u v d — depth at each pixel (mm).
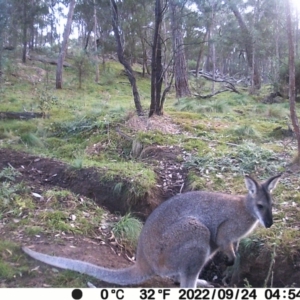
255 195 1449
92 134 3004
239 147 2656
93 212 1979
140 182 2182
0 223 1743
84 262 1428
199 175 2311
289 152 2627
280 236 1730
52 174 2381
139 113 3396
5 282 1357
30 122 3451
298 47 7004
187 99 4602
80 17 9641
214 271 1778
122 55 3412
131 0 6215
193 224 1369
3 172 2270
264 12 6961
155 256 1364
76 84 6648
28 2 7766
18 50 7898
